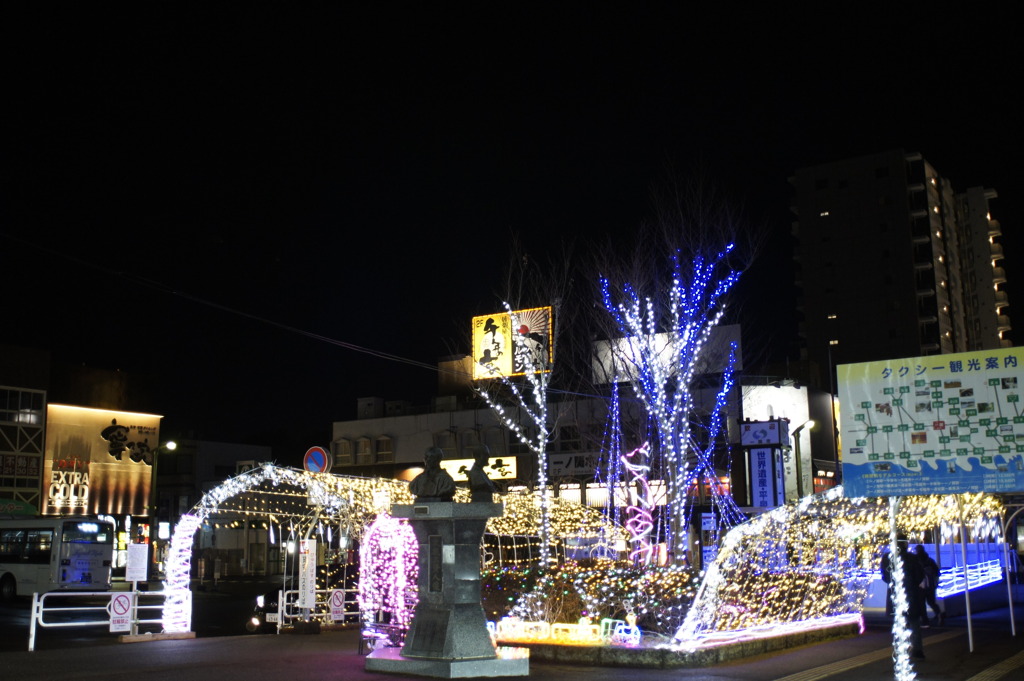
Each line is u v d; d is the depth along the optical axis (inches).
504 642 563.8
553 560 776.3
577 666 516.7
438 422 1998.0
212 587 1595.7
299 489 1074.1
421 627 476.4
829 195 2888.8
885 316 2753.4
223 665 509.4
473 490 489.1
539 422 1227.2
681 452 1074.7
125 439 1872.5
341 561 1083.3
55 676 464.4
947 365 490.9
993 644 614.2
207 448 2313.0
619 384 1533.0
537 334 1867.6
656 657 508.7
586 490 1684.3
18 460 1695.4
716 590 564.7
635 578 635.5
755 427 1581.0
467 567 475.5
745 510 1305.4
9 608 1128.2
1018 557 1342.3
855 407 504.7
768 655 564.4
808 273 2866.6
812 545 800.9
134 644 625.0
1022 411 473.4
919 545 754.8
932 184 2947.8
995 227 3326.8
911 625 530.0
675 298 1079.6
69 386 1806.1
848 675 476.7
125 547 1288.1
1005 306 3302.2
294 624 727.1
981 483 474.9
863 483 496.1
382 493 798.5
